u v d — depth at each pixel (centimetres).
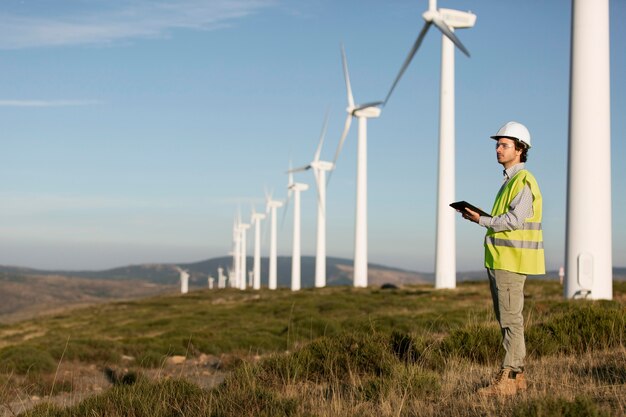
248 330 3438
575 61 2970
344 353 1284
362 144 8281
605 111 2941
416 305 4478
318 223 9844
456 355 1247
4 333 5812
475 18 5891
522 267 859
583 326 1341
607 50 2953
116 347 2705
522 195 855
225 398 984
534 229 866
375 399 945
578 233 2933
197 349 2695
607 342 1287
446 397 895
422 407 855
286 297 7519
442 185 6038
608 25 2958
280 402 922
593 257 2902
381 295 5884
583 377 960
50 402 1180
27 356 2252
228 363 2117
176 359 2470
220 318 4881
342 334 1395
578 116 2950
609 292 2919
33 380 1886
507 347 875
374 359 1237
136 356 2591
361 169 8344
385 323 2755
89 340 2795
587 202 2920
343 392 1038
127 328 4431
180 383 1134
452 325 2091
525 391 855
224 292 13000
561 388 870
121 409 1023
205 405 945
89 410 1052
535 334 1305
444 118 5994
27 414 1115
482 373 1077
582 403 719
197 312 5753
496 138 901
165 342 2844
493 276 878
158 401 1011
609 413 710
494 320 1490
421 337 1352
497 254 871
